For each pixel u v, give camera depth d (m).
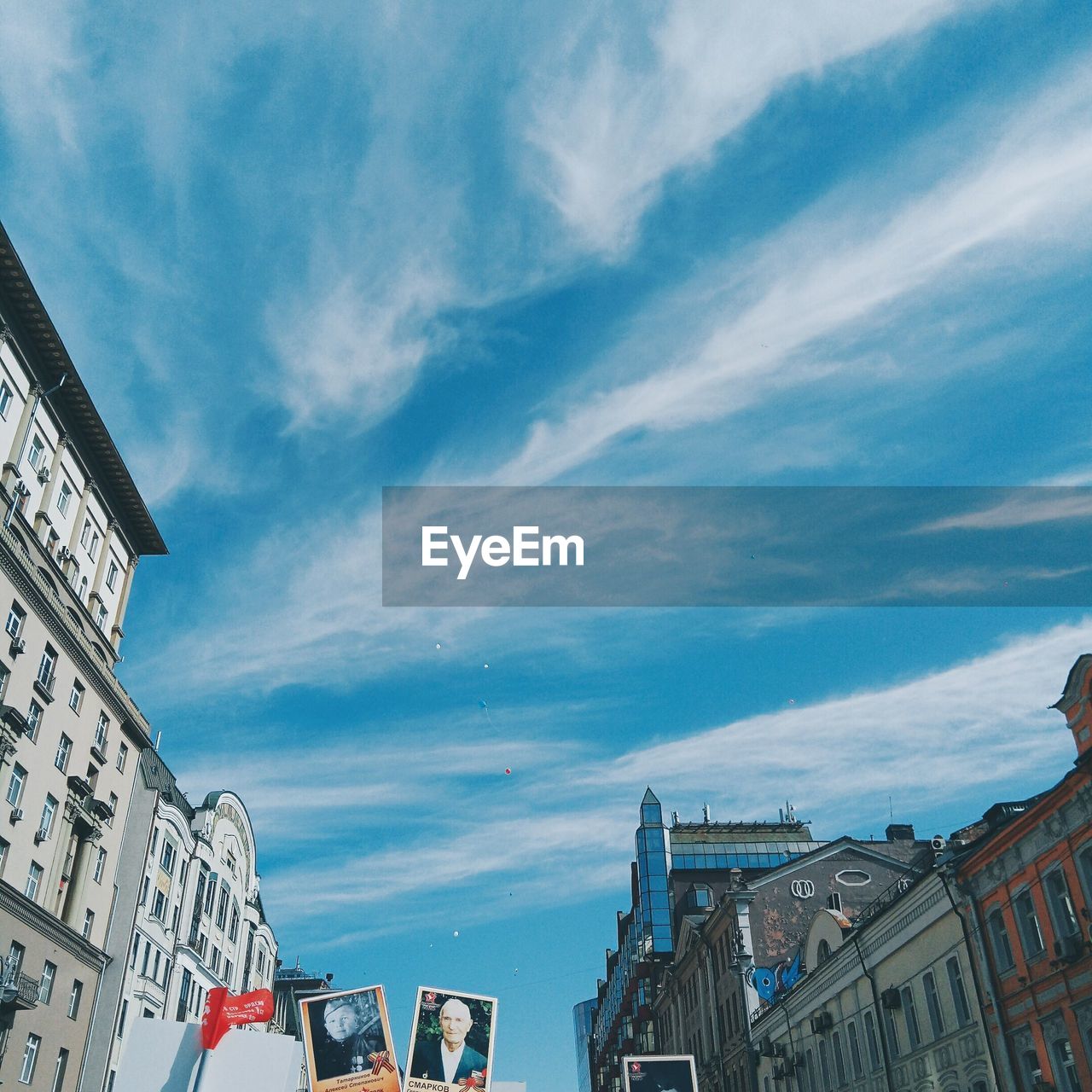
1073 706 20.98
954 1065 25.70
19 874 33.66
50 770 35.94
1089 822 20.25
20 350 33.75
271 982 71.62
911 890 27.62
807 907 47.94
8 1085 32.19
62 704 36.81
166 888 47.84
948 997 26.12
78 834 39.09
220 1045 13.23
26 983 32.62
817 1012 36.03
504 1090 19.45
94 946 39.03
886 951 29.94
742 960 33.00
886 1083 29.83
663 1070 24.03
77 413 37.59
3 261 31.38
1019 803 26.05
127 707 42.78
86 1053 38.44
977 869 24.69
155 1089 13.02
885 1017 30.20
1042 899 22.00
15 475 33.38
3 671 32.41
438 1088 16.25
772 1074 41.41
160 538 44.91
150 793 45.66
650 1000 70.44
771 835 78.00
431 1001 16.89
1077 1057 20.59
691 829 78.31
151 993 45.19
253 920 65.44
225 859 59.00
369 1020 16.00
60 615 35.84
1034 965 22.23
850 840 49.75
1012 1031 23.11
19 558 32.78
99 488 40.78
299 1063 13.43
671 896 75.00
